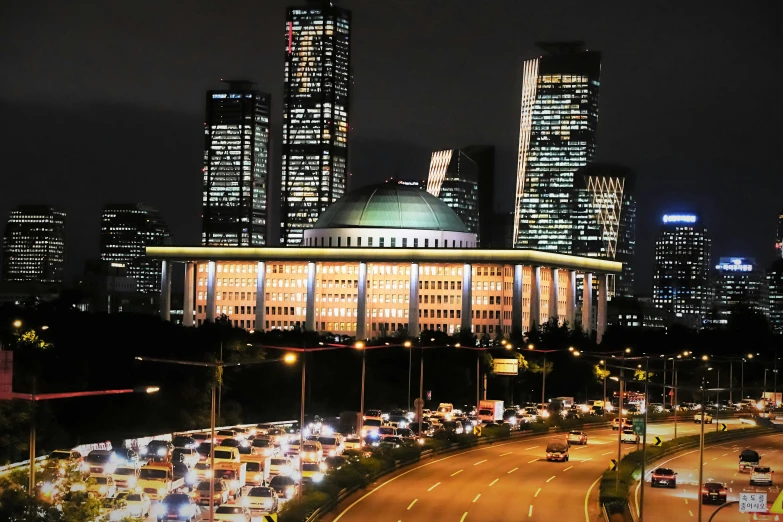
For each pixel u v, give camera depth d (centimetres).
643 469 14588
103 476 13850
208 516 12681
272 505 13350
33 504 10819
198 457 16888
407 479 17788
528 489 17075
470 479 17988
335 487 15388
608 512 14712
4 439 17050
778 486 18512
